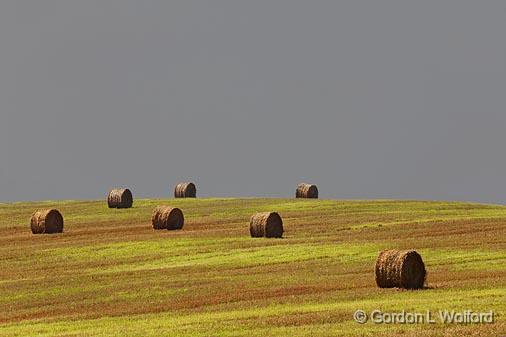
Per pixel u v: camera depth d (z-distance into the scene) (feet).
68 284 533.96
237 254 631.56
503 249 630.74
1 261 650.43
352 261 593.42
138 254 655.35
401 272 473.67
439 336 336.70
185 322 392.88
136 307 449.48
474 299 419.13
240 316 399.24
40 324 417.49
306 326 366.84
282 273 549.54
